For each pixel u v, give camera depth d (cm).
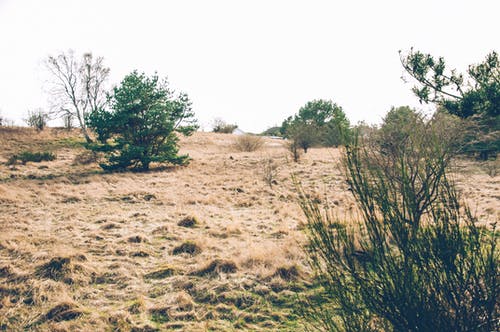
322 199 1157
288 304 466
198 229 853
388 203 249
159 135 2211
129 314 437
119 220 920
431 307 225
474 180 1270
